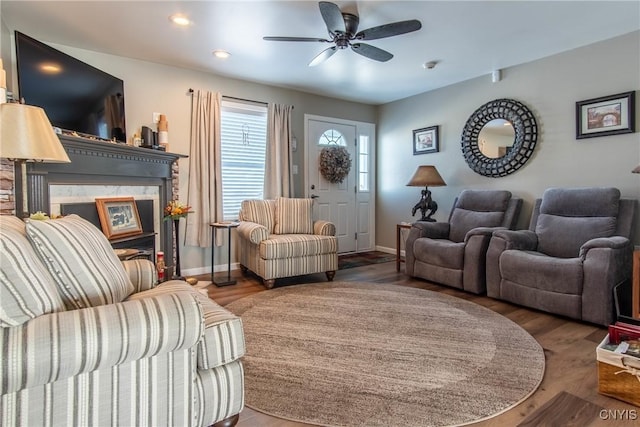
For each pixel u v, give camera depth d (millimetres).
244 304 2977
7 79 2764
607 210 2877
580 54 3297
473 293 3297
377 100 5273
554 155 3514
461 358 2020
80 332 946
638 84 2963
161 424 1138
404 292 3338
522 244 3068
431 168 4180
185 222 3943
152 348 1036
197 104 3906
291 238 3613
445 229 3977
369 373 1855
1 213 2223
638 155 2984
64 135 2432
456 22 2787
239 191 4344
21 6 2500
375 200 5629
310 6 2527
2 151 1647
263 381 1778
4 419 943
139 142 3381
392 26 2393
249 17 2693
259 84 4395
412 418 1486
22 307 920
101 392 1045
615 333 1738
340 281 3758
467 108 4289
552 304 2674
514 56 3527
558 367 1917
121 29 2887
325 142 5062
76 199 2703
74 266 1202
